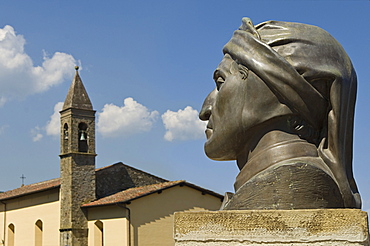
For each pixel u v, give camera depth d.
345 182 3.64
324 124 3.73
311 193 3.50
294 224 3.29
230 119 3.87
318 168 3.56
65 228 29.48
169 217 28.19
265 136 3.77
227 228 3.42
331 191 3.56
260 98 3.71
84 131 31.28
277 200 3.51
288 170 3.53
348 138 3.82
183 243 3.52
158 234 27.69
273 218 3.33
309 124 3.72
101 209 28.88
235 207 3.62
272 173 3.56
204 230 3.47
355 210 3.24
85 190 30.12
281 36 3.73
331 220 3.25
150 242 27.39
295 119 3.70
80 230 29.39
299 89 3.58
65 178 30.30
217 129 3.98
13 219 35.12
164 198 28.33
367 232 3.23
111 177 32.00
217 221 3.45
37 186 34.94
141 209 27.52
